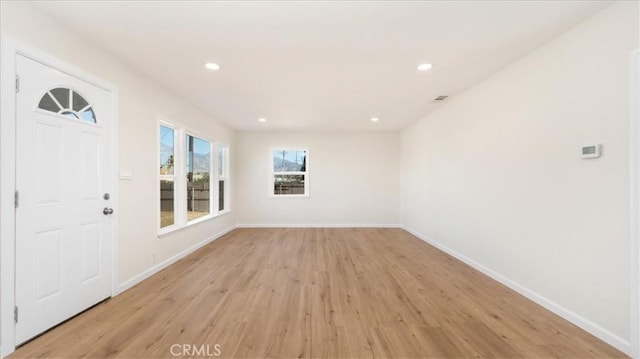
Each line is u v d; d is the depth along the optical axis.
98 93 2.59
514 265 2.94
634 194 1.82
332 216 6.99
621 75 1.90
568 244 2.29
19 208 1.92
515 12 2.07
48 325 2.12
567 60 2.30
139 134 3.17
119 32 2.34
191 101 4.34
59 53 2.19
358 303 2.65
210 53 2.72
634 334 1.82
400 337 2.08
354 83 3.52
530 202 2.70
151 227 3.41
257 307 2.56
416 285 3.11
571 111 2.26
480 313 2.44
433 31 2.33
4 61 1.83
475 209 3.65
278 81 3.45
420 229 5.65
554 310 2.42
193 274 3.46
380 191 6.99
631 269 1.83
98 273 2.59
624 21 1.88
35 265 2.03
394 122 5.92
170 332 2.13
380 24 2.23
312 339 2.05
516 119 2.89
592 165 2.09
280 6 2.00
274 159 7.02
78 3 1.96
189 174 4.99
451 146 4.29
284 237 5.73
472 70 3.13
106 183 2.68
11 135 1.87
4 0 1.83
